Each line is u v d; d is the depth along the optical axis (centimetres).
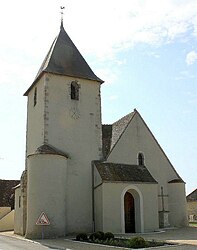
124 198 2402
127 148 2573
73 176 2378
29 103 2825
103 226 2203
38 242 1814
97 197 2327
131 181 2352
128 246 1463
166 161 2761
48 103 2425
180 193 2702
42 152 2223
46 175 2180
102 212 2228
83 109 2538
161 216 2598
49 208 2138
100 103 2622
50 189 2169
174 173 2777
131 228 2359
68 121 2461
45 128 2377
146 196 2377
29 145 2691
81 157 2439
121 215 2261
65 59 2612
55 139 2389
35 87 2689
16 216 2758
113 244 1578
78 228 2302
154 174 2661
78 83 2570
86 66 2678
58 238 2058
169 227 2602
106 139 2719
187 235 1991
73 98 2534
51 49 2670
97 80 2630
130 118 2669
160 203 2645
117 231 2223
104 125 2914
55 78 2494
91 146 2495
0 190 4400
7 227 3744
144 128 2703
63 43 2700
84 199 2372
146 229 2316
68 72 2534
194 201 4744
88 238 1850
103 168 2377
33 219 2127
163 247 1405
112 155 2491
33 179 2188
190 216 4706
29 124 2759
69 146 2420
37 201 2141
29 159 2252
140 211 2328
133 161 2570
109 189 2272
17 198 2772
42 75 2519
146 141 2681
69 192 2336
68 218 2289
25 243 1794
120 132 2623
